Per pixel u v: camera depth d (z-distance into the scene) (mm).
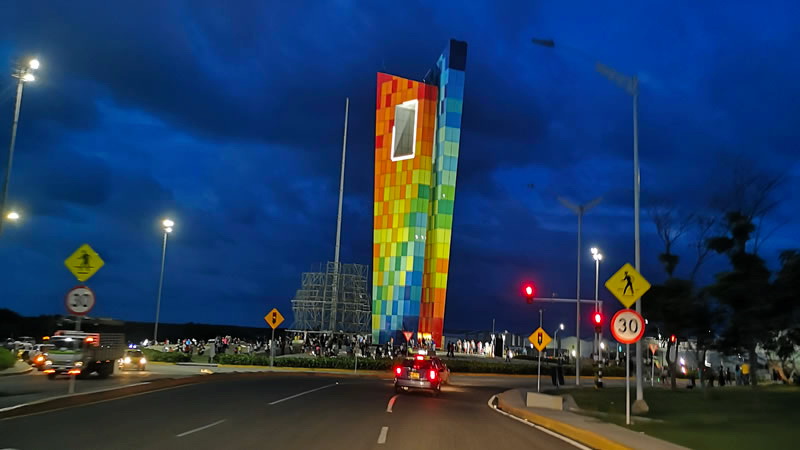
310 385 33062
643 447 14266
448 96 81812
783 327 26172
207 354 65188
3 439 12844
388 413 20828
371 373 52250
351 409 21438
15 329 86375
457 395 33719
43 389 24656
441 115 82562
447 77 82250
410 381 30750
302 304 76625
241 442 13234
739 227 26656
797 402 26766
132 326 138375
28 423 15211
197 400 22156
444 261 79438
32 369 37031
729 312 27922
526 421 21500
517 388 42438
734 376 56188
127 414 17500
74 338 31219
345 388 32281
